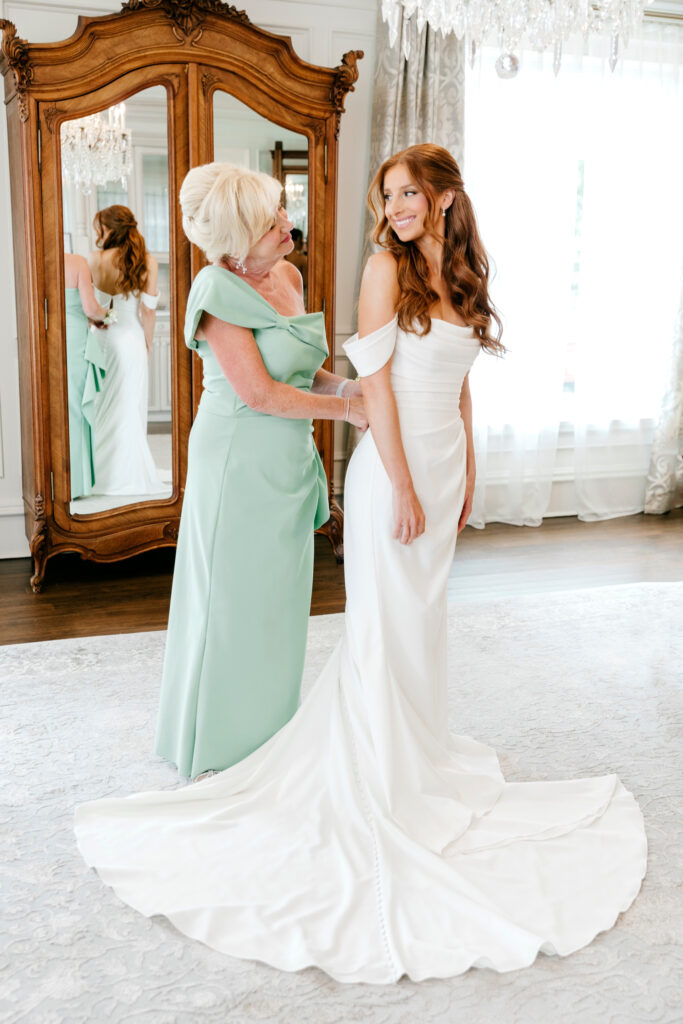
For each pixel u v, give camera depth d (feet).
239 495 7.49
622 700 9.83
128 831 6.99
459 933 5.86
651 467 18.62
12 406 14.37
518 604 12.95
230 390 7.48
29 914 6.14
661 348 18.40
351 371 16.75
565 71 16.70
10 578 13.84
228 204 6.87
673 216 17.94
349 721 7.06
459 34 9.41
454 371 6.91
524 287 17.01
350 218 16.24
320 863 6.50
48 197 12.36
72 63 12.11
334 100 13.56
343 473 17.06
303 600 7.89
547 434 17.60
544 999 5.41
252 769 7.51
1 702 9.48
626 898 6.32
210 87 12.80
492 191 16.65
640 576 14.52
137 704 9.52
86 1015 5.24
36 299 12.51
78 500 13.26
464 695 9.84
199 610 7.63
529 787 7.53
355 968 5.60
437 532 7.06
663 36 17.28
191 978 5.55
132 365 13.23
